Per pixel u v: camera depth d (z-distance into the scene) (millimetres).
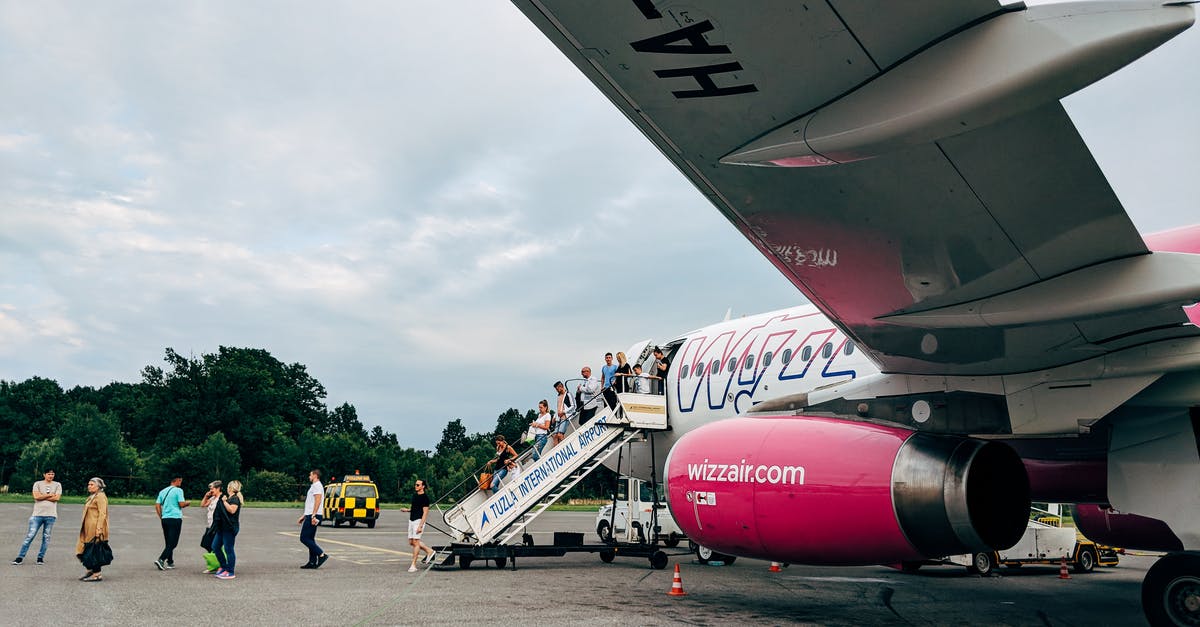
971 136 4242
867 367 9859
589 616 8195
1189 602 7180
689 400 13055
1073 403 7367
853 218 5418
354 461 71438
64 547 16922
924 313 6543
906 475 7180
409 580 11539
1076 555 15008
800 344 11062
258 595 9781
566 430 14914
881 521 7285
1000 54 3426
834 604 9398
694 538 8883
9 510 34531
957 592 10938
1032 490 9391
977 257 5617
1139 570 15781
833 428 7965
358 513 31047
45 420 88938
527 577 12039
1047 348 7016
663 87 4227
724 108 4340
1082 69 3309
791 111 4199
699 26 3689
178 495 13148
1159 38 3143
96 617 8031
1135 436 7762
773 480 7965
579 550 13430
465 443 127750
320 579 11648
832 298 6871
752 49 3789
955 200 4949
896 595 10414
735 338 12453
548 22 3861
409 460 77125
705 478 8570
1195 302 5355
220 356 81250
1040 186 4664
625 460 15055
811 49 3707
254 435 76375
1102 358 7195
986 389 7855
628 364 15531
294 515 40062
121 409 88250
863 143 3924
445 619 7973
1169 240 7730
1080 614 8922
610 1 3602
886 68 3754
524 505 13266
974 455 7035
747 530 8156
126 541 19469
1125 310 5594
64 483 56469
